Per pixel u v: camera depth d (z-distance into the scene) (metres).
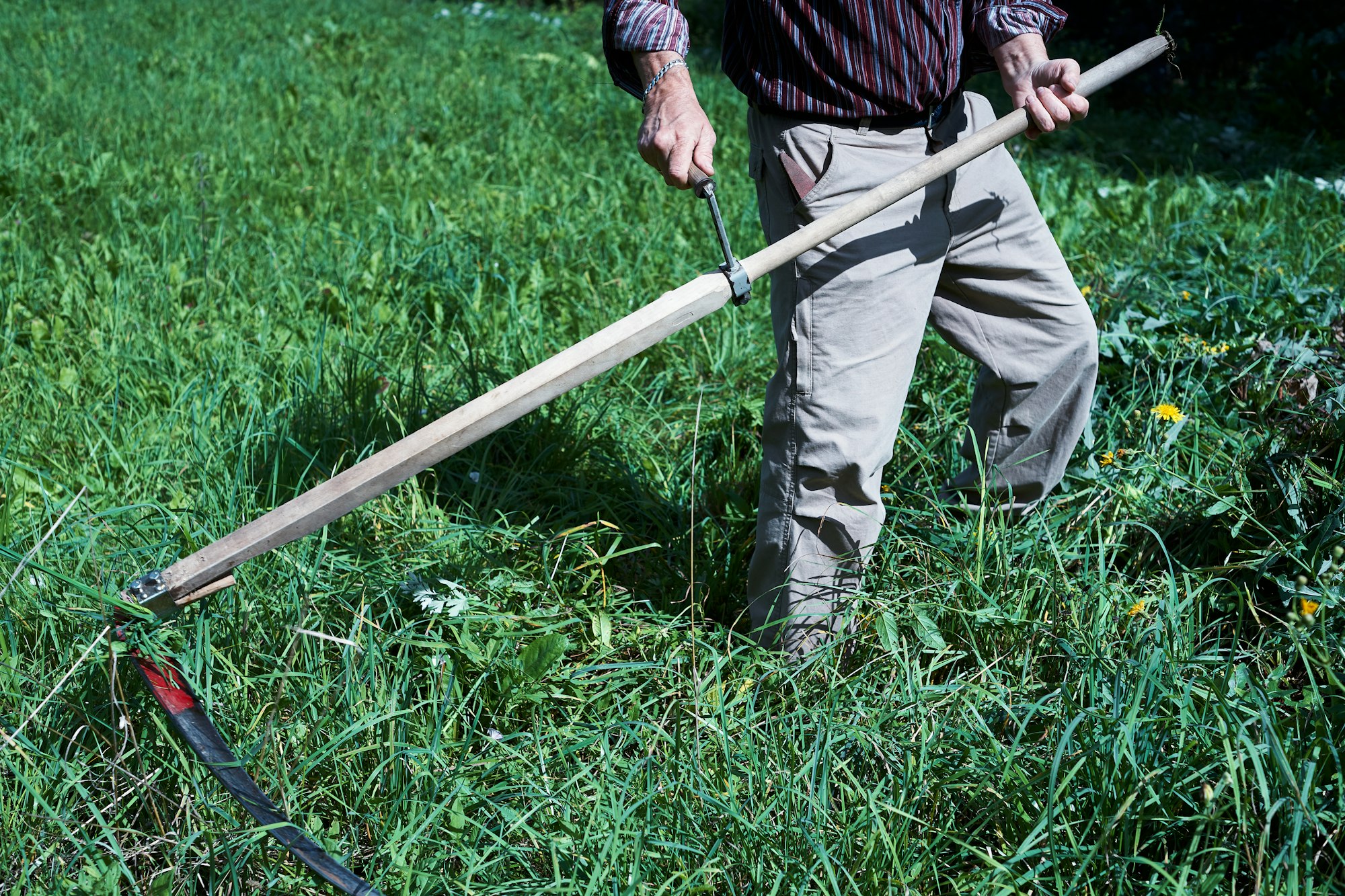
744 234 4.93
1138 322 3.73
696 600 2.77
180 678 2.17
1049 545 2.69
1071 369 2.59
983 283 2.55
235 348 3.80
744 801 2.12
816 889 1.93
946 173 2.27
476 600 2.56
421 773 2.07
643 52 2.25
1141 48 2.31
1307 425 3.03
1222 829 1.96
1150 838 1.97
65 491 2.99
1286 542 2.56
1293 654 2.30
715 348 3.93
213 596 2.42
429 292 4.18
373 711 2.24
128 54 8.66
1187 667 2.26
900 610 2.54
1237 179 6.43
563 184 5.53
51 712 2.23
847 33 2.22
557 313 4.26
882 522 2.47
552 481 3.11
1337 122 7.73
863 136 2.29
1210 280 4.16
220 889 1.97
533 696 2.31
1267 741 1.96
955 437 3.15
